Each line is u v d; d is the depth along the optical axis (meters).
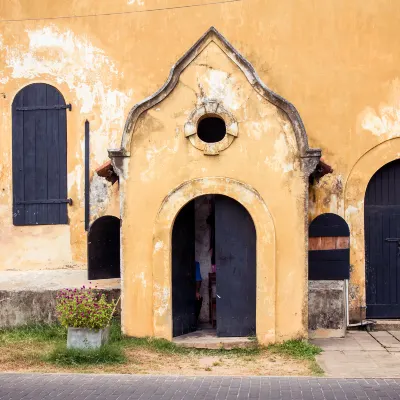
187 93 9.60
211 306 10.88
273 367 8.49
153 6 11.52
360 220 11.12
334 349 9.60
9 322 10.77
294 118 9.41
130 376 8.02
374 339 10.31
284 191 9.45
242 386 7.55
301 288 9.38
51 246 11.65
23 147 11.75
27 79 11.77
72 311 8.93
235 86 9.54
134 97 11.53
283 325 9.41
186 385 7.60
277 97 9.43
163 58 11.49
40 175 11.71
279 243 9.43
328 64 11.23
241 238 9.73
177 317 9.85
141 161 9.66
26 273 11.46
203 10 11.45
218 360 8.88
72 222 11.62
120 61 11.58
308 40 11.27
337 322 10.45
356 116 11.17
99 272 11.19
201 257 11.31
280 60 11.30
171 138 9.62
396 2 11.17
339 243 10.73
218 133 10.00
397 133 11.09
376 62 11.17
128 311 9.65
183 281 10.03
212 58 9.58
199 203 11.36
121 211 9.69
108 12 11.62
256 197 9.45
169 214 9.58
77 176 11.62
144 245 9.64
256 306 9.45
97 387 7.52
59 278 11.28
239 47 11.38
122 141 9.64
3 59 11.81
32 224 11.70
